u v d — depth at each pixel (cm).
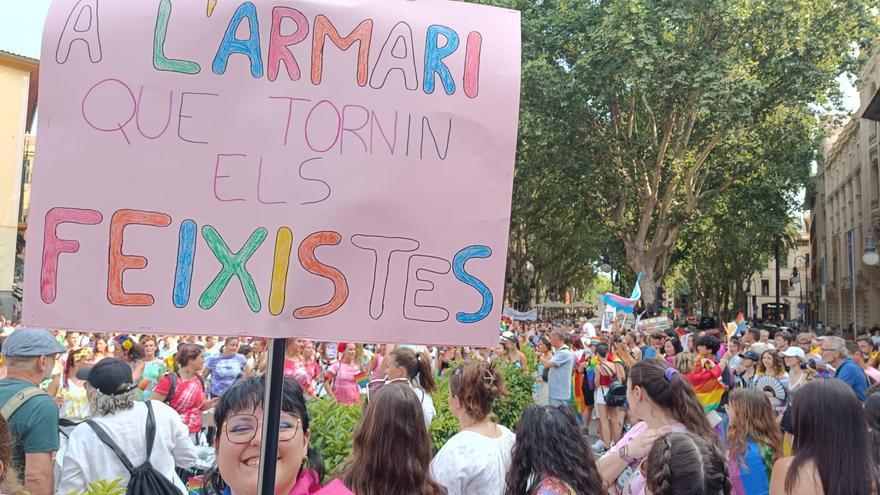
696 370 722
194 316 243
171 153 249
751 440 449
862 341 1287
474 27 271
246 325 244
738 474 446
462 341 257
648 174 3023
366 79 261
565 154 2811
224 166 250
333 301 249
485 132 265
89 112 248
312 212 251
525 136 2564
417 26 268
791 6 2370
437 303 256
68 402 591
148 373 839
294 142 254
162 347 1204
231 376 865
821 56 2466
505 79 269
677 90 2398
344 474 313
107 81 250
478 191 263
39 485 336
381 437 303
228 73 254
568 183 3058
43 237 243
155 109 250
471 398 396
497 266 262
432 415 570
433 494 308
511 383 915
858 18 2461
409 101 262
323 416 457
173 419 400
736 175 3016
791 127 2823
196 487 496
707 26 2448
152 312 243
